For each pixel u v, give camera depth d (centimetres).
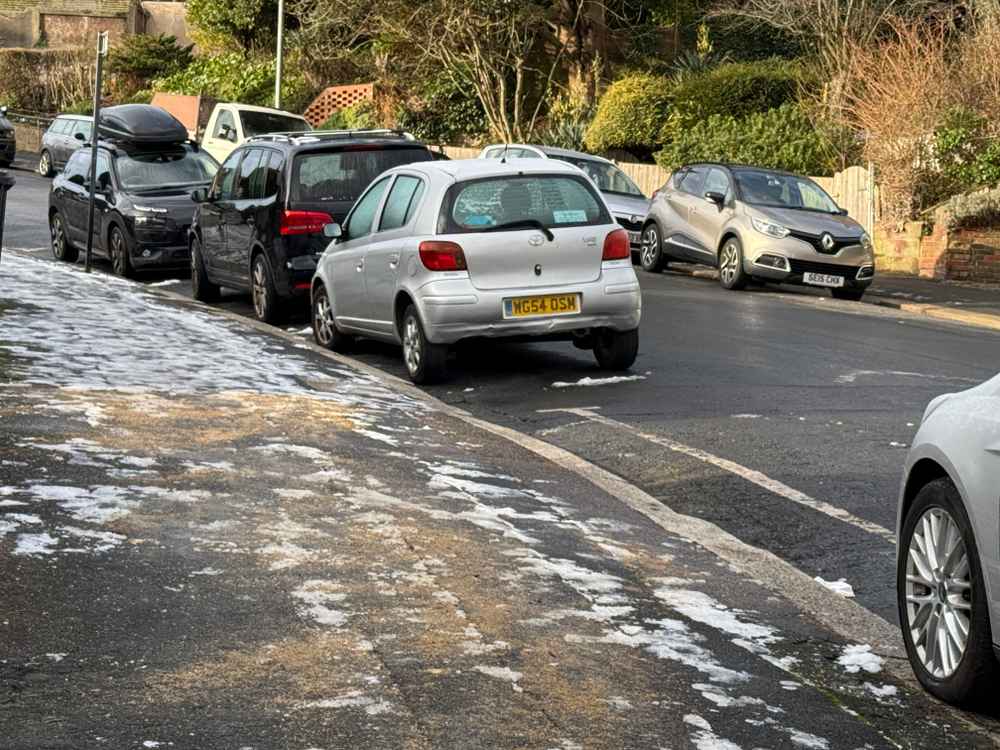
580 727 460
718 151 3095
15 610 530
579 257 1238
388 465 833
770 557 728
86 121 3838
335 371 1214
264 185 1622
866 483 886
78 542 615
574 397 1174
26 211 3005
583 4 3962
